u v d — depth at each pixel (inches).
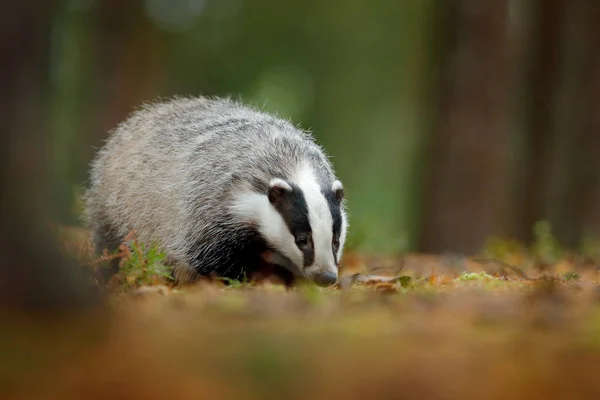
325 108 1913.1
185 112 579.8
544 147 927.7
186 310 327.0
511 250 709.3
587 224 897.5
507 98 962.7
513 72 1027.9
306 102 1921.8
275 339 271.1
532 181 932.6
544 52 932.6
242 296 371.2
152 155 556.7
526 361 255.3
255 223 489.4
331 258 466.9
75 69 1455.5
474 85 919.7
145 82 1326.3
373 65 1872.5
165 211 530.6
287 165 500.1
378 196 1924.2
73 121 1414.9
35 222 286.8
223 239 500.1
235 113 568.7
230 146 519.5
